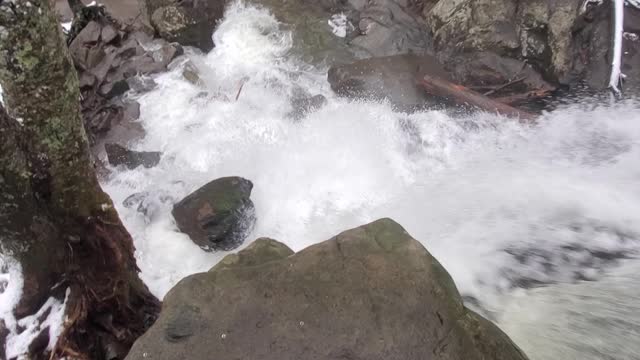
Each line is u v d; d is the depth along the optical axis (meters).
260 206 5.04
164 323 2.54
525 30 6.32
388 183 5.26
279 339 2.43
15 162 2.65
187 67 6.29
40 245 2.99
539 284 4.36
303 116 5.83
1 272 3.40
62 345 3.26
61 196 2.96
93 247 3.25
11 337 3.25
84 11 6.23
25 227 2.86
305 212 5.00
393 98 5.95
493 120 5.80
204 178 5.21
